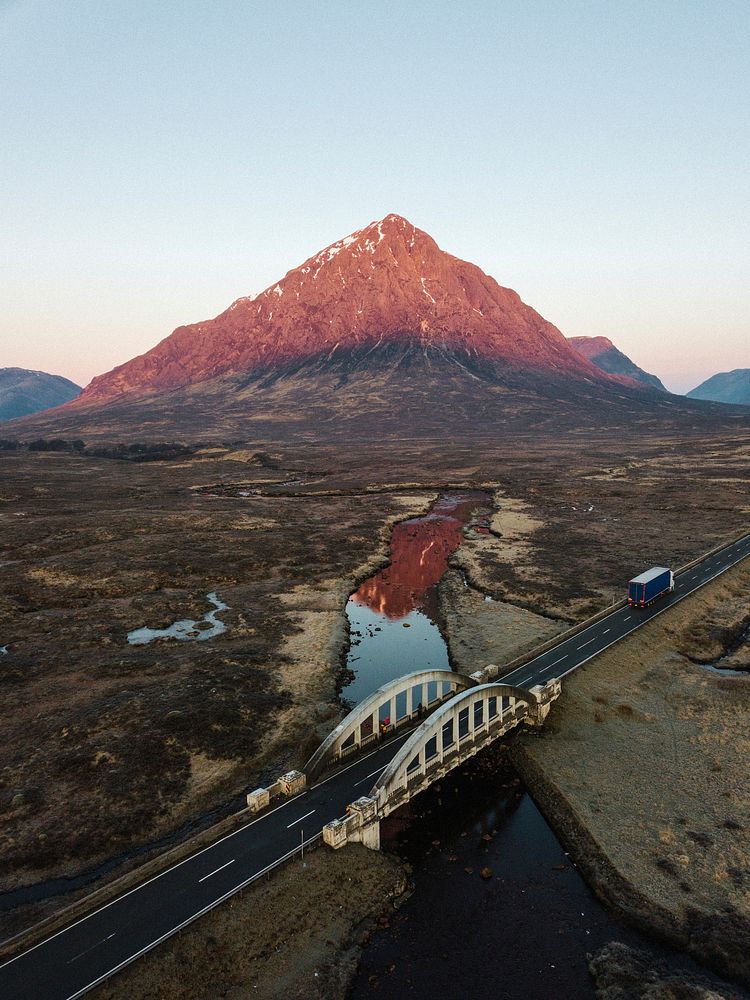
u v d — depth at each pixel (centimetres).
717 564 10300
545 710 5647
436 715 4669
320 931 3425
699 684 6278
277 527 14100
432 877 3934
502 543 12738
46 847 4053
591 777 4838
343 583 10169
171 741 5269
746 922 3400
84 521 14000
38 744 5250
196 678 6488
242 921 3356
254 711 5816
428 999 3086
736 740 5209
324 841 3928
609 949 3319
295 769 4969
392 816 4572
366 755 4928
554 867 4006
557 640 7150
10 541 12144
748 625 8088
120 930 3253
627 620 7788
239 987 3070
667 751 5122
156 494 19088
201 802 4578
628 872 3841
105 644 7494
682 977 3131
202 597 9406
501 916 3609
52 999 2862
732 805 4406
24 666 6800
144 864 3781
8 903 3622
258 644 7500
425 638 8012
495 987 3152
